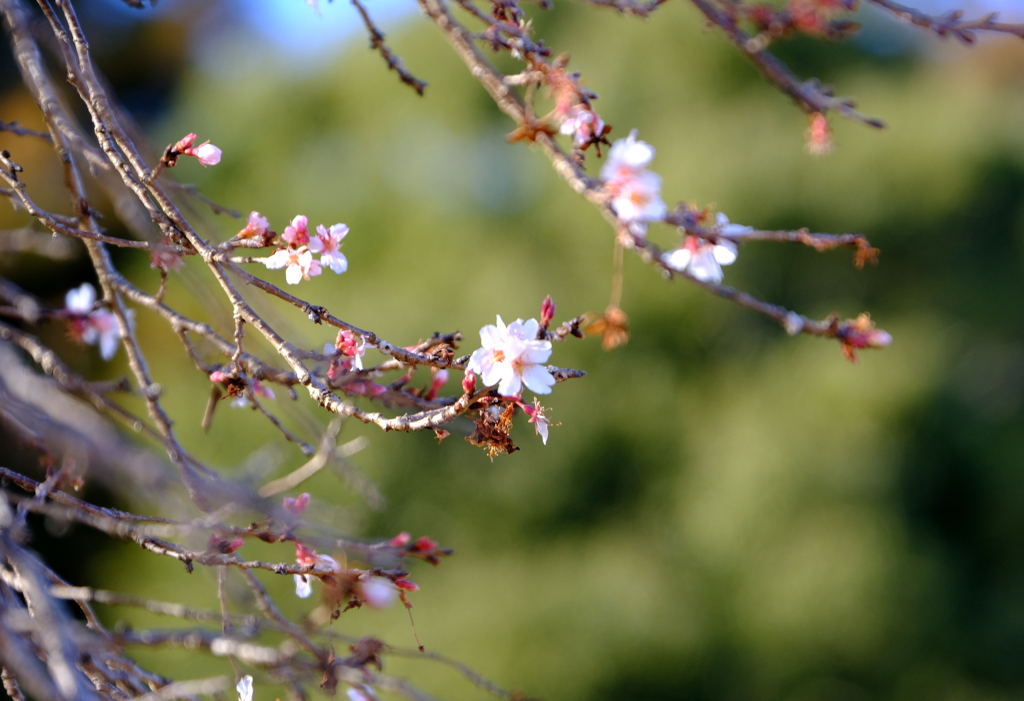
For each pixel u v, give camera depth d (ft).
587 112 5.36
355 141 28.63
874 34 30.32
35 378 3.88
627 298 25.11
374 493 8.41
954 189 26.84
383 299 25.73
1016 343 28.58
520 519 24.54
